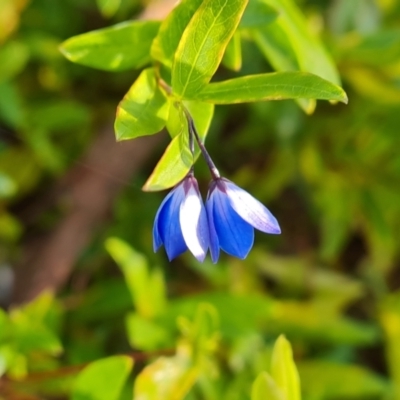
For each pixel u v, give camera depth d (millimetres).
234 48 197
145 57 194
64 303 249
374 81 248
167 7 213
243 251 174
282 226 280
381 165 268
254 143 270
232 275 258
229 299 239
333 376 247
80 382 207
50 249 252
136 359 226
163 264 263
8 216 255
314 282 266
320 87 172
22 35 251
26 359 230
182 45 174
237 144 270
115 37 192
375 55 241
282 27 203
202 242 173
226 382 238
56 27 256
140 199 262
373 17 254
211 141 264
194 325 227
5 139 255
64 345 244
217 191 175
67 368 223
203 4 171
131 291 240
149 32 193
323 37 244
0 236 255
